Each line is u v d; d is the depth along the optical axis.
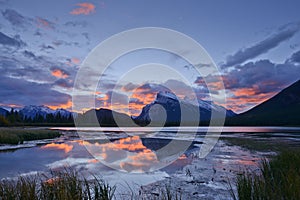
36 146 21.59
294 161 8.73
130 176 9.56
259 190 5.34
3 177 9.09
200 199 6.59
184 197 6.78
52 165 12.05
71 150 18.56
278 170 7.66
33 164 12.32
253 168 10.62
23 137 27.09
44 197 5.13
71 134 40.03
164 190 7.45
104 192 5.90
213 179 8.84
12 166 11.69
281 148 18.34
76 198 5.00
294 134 40.62
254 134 40.84
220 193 7.12
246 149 18.36
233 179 8.73
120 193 7.08
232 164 11.89
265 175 7.71
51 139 29.30
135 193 7.11
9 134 24.70
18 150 18.61
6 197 4.88
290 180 5.57
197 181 8.59
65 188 5.27
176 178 9.14
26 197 4.87
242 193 5.61
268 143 23.17
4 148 19.75
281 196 5.02
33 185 5.37
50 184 5.68
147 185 8.10
